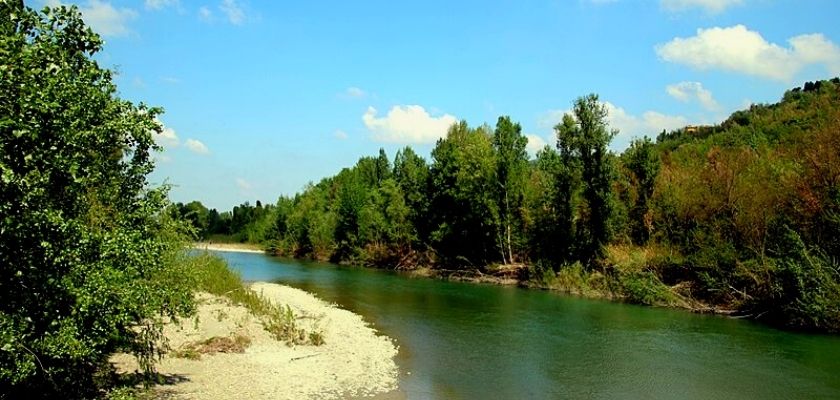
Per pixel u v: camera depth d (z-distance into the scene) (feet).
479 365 69.51
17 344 30.32
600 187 165.37
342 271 225.97
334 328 91.56
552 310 119.75
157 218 45.11
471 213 211.82
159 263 43.91
